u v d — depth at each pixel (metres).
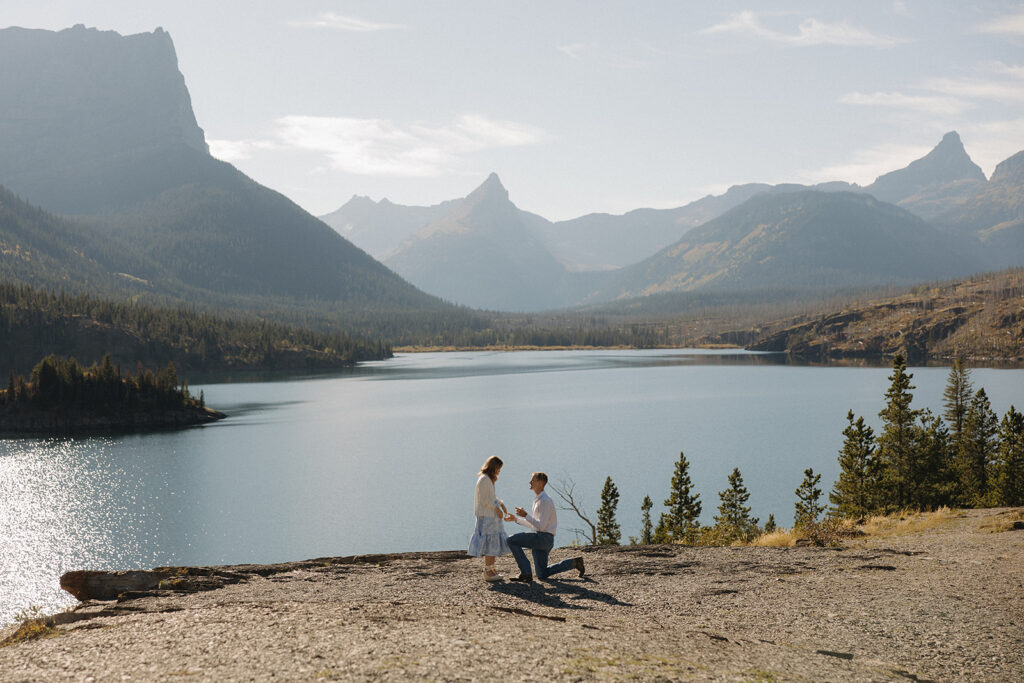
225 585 17.95
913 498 55.16
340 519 94.06
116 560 75.81
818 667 10.66
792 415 187.88
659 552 20.91
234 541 83.75
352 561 20.81
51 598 63.06
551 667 9.55
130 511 95.69
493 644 10.58
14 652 10.67
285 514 96.00
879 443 59.88
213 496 105.06
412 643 10.49
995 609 14.10
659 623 12.98
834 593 15.60
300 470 123.75
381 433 162.25
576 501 102.81
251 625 11.74
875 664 11.03
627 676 9.37
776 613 14.06
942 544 21.08
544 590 16.09
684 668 9.97
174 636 11.14
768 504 99.44
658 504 100.25
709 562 19.27
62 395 166.62
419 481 116.00
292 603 13.91
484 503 16.92
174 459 131.25
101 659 10.00
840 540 23.28
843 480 60.38
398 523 92.31
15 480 111.88
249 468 124.88
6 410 162.25
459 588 16.55
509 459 133.50
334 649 10.15
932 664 11.14
